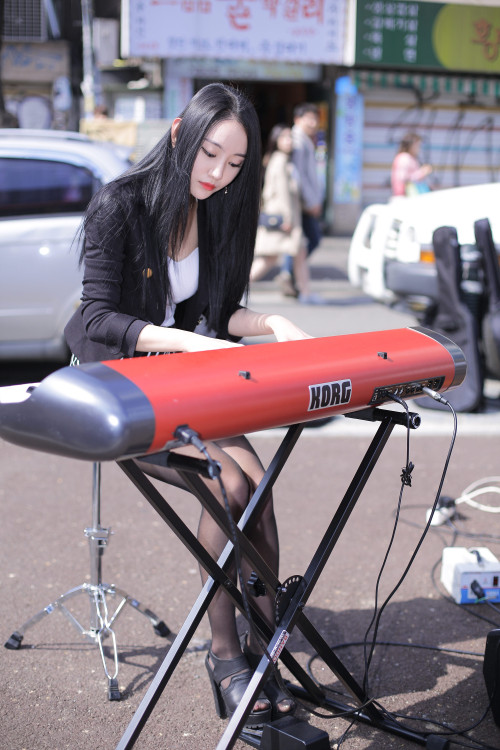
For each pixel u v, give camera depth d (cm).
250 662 236
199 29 1383
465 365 224
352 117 1541
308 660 270
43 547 347
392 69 1512
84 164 559
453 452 471
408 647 278
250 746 225
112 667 264
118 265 214
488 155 1656
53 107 1720
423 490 417
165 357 176
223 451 215
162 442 159
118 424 151
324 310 842
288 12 1408
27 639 280
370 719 233
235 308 245
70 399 156
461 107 1620
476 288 520
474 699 250
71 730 232
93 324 211
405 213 576
